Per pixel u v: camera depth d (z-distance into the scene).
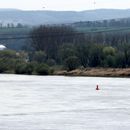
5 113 102.44
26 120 94.19
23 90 152.88
